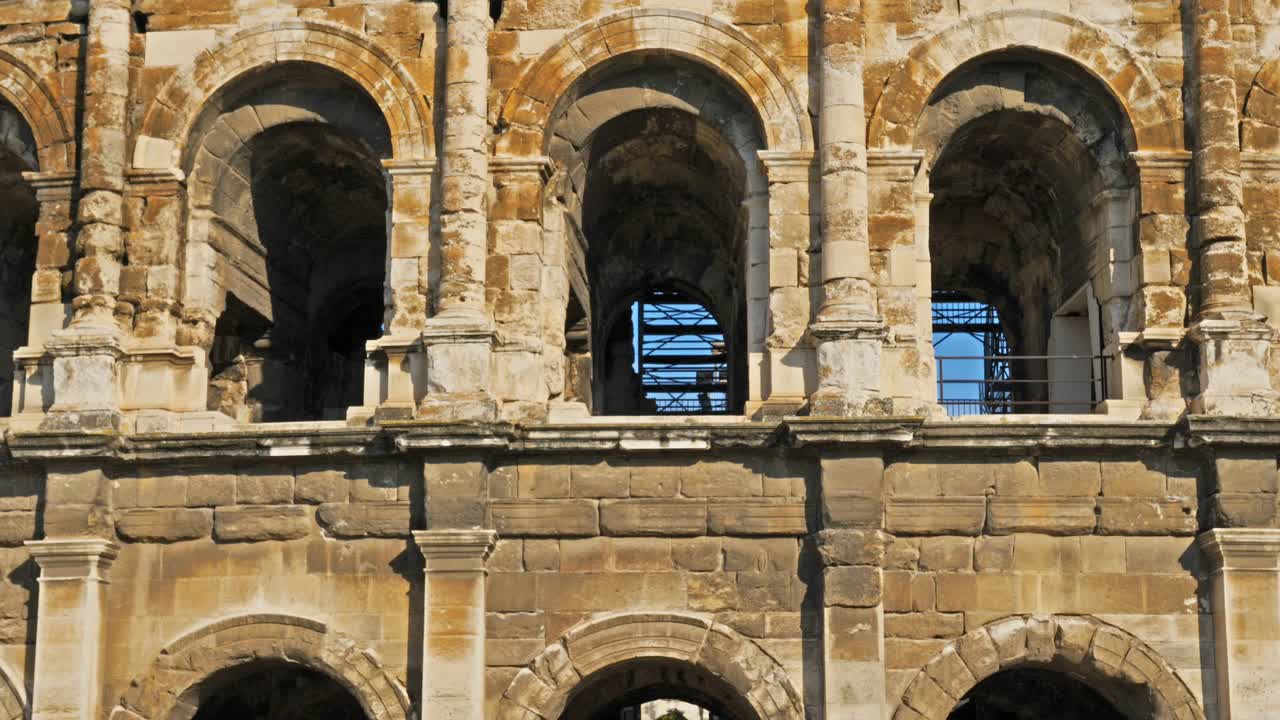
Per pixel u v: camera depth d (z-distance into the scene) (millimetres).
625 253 41469
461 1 33469
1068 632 31500
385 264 40562
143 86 34625
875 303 32750
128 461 32688
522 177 33531
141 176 34156
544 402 32781
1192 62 33531
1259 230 33156
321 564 32344
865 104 33375
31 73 35125
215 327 36250
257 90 34875
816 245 32969
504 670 31781
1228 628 31031
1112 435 31672
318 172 36844
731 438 31781
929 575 31750
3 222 39562
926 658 31500
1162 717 31312
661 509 31984
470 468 31797
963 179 37531
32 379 33781
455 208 32812
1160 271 32906
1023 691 37625
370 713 31781
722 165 35531
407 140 33781
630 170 37000
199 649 32250
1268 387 31797
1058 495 31859
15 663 32719
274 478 32656
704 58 33625
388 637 32031
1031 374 39125
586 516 32031
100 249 33500
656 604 31875
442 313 32438
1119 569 31797
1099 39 33594
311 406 39969
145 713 32188
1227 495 31328
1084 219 35031
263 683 37125
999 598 31672
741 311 38344
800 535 31844
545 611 31922
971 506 31812
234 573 32500
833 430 31234
